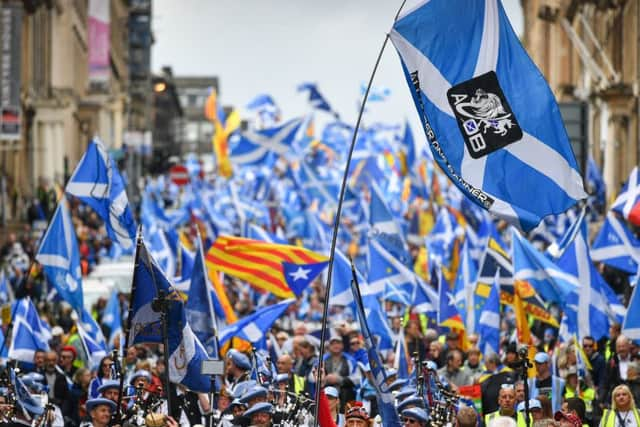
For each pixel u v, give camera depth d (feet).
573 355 151.74
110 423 110.32
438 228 261.65
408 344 170.30
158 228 243.81
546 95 101.91
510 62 102.32
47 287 232.32
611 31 493.36
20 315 153.69
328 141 462.19
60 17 616.39
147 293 111.86
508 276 184.75
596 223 329.93
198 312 130.82
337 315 229.86
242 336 146.10
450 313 172.55
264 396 114.83
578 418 111.04
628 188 171.22
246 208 332.60
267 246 162.81
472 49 102.63
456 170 102.32
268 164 383.04
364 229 296.30
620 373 150.30
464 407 103.09
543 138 101.86
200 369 111.86
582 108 369.91
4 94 411.95
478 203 102.12
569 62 635.66
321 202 353.92
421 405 110.83
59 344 175.52
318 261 163.94
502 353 178.29
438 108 102.73
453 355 157.58
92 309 232.53
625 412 121.39
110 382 121.39
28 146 518.78
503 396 121.90
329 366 153.07
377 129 446.60
